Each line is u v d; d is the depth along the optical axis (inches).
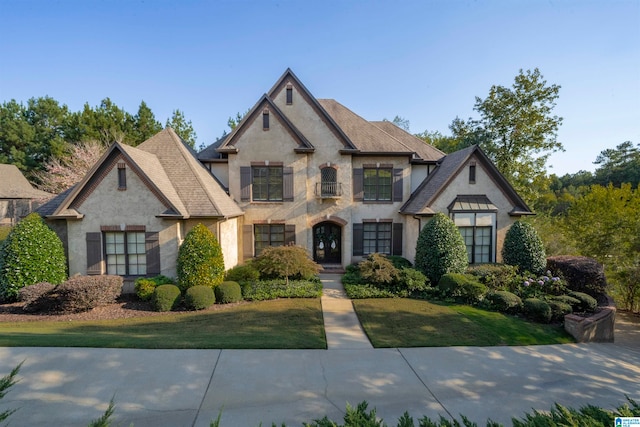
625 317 625.6
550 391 279.1
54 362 291.6
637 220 650.8
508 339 393.1
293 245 648.4
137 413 226.5
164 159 655.8
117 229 562.3
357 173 749.3
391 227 764.0
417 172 802.2
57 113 1768.0
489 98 1205.1
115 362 297.0
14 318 461.1
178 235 566.6
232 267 661.3
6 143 1737.2
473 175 690.8
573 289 565.3
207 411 231.5
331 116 776.9
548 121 1147.9
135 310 495.5
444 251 582.9
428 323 434.0
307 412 234.4
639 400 269.1
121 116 1461.6
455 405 250.5
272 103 710.5
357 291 562.6
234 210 661.3
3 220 1451.8
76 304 473.7
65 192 624.1
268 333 393.7
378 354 338.6
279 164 714.2
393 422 225.0
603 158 2406.5
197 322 440.5
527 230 613.9
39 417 218.5
